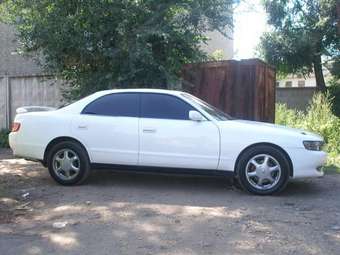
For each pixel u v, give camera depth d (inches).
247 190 319.6
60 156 344.8
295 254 208.1
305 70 1027.9
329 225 249.0
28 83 607.5
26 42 501.4
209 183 356.5
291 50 983.6
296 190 336.5
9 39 762.2
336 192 331.9
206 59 496.7
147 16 462.3
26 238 232.7
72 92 498.0
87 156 339.6
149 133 328.8
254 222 253.3
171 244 221.0
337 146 541.6
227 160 320.2
